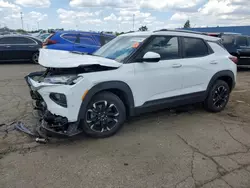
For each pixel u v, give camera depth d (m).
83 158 3.04
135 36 4.17
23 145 3.32
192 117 4.70
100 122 3.53
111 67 3.46
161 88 4.04
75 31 9.58
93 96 3.40
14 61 12.87
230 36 10.69
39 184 2.51
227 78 5.09
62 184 2.52
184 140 3.64
